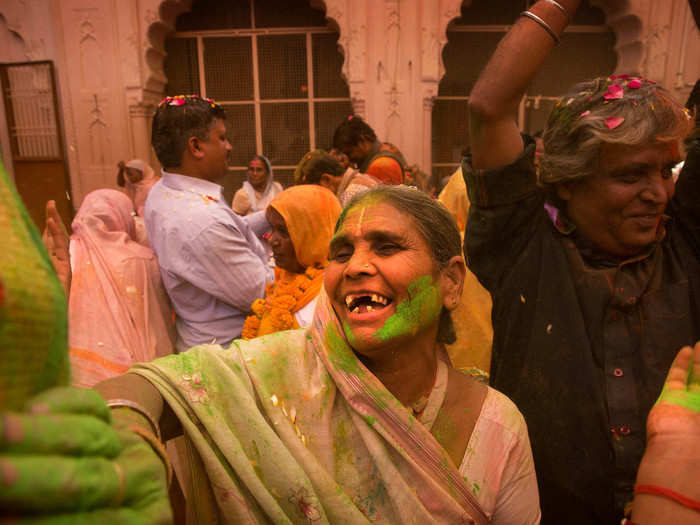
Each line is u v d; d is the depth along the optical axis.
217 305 1.98
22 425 0.29
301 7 7.29
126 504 0.40
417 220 0.78
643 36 6.77
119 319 1.93
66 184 7.27
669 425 0.58
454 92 7.42
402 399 0.82
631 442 0.90
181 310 2.02
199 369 0.76
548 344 0.94
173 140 1.97
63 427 0.32
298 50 7.40
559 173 0.90
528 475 0.83
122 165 5.23
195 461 0.76
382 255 0.77
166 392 0.71
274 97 7.55
